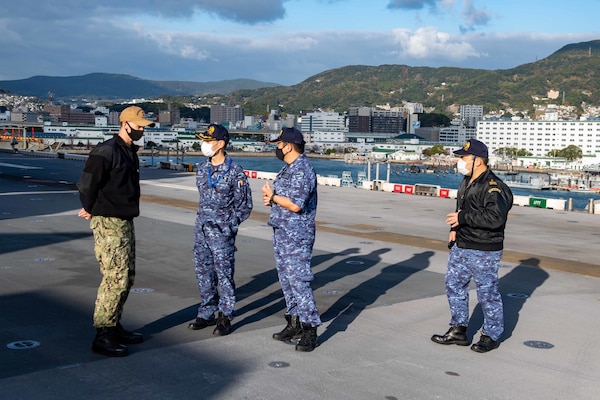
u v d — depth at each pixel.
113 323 5.98
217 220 6.67
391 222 16.97
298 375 5.62
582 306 8.52
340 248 12.66
